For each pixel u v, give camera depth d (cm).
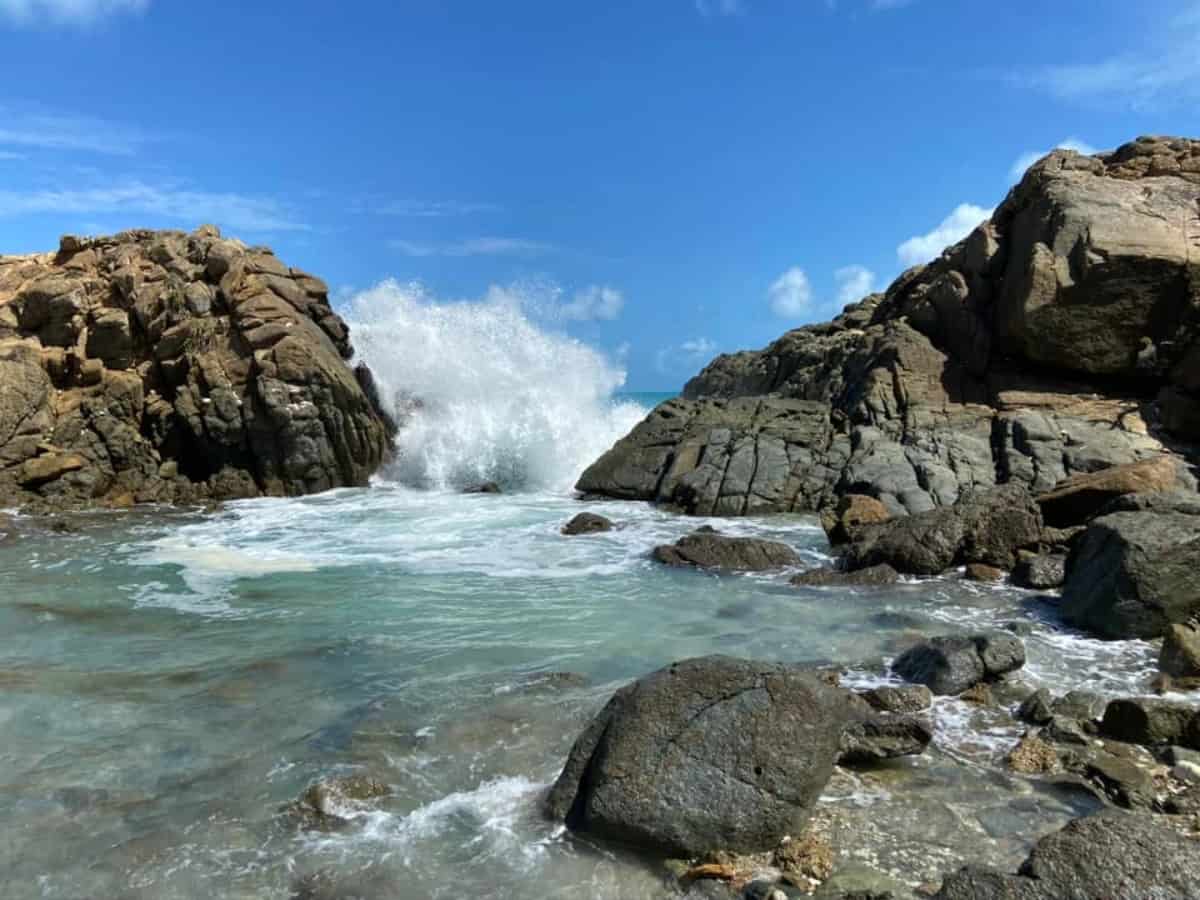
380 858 537
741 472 1770
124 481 1970
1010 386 1898
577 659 879
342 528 1616
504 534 1550
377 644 934
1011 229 2067
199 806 602
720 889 504
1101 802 591
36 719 745
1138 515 1023
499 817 583
